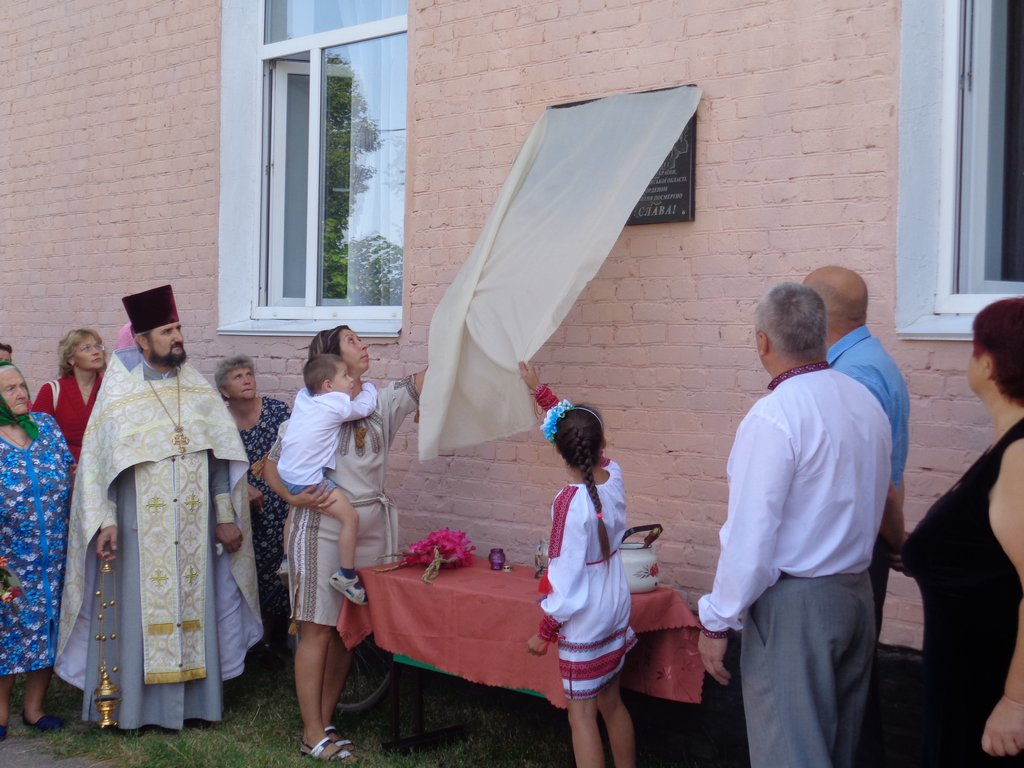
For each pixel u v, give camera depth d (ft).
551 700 12.29
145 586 15.61
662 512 14.37
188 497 15.89
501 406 13.67
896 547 10.89
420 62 17.26
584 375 15.14
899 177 12.41
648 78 14.57
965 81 12.77
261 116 21.09
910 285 12.49
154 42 22.11
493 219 14.51
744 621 9.79
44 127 24.61
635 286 14.62
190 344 21.35
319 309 20.24
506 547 16.11
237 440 16.48
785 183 13.28
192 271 21.38
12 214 25.48
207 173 21.06
